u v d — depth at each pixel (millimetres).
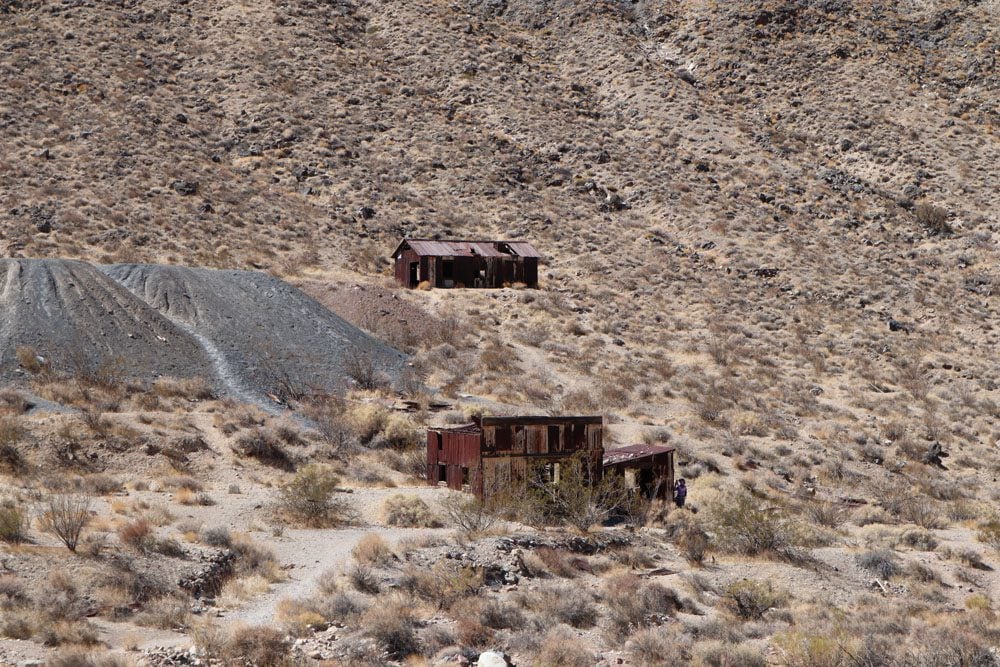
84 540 40719
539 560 46781
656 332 114625
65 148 136500
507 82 185750
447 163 155125
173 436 64500
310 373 85125
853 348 116562
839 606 47750
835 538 60750
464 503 53844
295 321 92625
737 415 91812
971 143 178250
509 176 154875
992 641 41938
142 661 29938
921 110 188000
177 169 136750
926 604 48594
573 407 88438
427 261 118062
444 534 50906
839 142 179875
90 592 36469
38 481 54219
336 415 77188
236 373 80625
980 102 191625
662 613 42469
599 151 165125
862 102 190750
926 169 170125
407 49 193875
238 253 118375
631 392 95125
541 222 142375
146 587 37844
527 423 59031
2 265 83438
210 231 122562
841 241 148500
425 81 183500
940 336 122312
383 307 107375
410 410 81125
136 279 91625
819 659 37219
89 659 29531
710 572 49875
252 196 135875
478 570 44250
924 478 84625
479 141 163500
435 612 39469
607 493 58156
